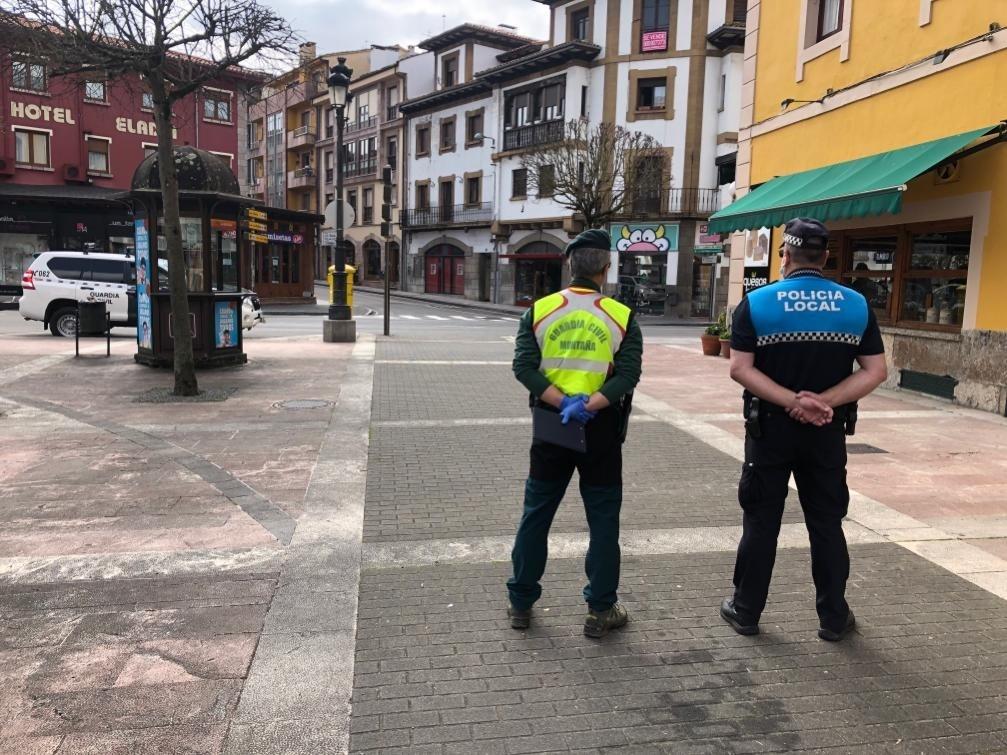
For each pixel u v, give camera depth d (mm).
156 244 10711
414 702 2750
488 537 4438
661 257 32344
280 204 58500
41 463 5812
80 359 11875
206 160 10930
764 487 3205
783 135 12727
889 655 3139
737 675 2975
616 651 3143
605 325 3131
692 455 6488
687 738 2578
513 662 3041
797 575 3947
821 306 3088
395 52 49875
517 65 34781
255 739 2510
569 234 34250
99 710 2643
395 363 12258
